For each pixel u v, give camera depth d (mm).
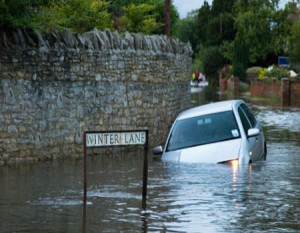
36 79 26016
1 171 23250
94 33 28656
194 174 19812
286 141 32344
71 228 13727
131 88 30266
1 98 24828
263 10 102500
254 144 22438
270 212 14898
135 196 17047
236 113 22734
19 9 24797
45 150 26375
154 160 24234
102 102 28703
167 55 33906
